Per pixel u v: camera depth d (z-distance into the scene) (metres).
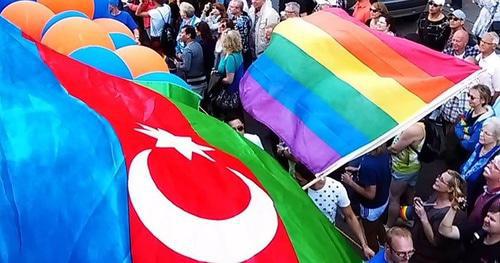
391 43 4.16
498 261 4.71
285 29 4.43
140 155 2.63
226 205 2.59
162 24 9.00
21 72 2.72
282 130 4.09
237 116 7.39
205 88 8.02
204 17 9.15
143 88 3.42
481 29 9.45
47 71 2.83
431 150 6.40
